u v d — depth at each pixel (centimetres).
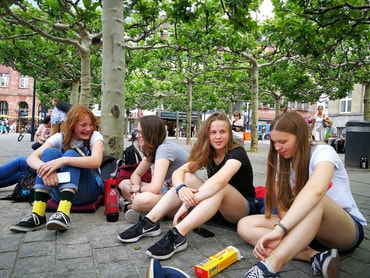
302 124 210
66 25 767
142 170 338
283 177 225
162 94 2562
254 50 1356
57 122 409
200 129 279
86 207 327
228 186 251
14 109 4178
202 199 236
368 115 1172
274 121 219
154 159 324
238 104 3947
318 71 1202
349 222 204
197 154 272
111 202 304
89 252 229
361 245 260
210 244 254
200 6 789
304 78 1404
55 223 249
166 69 1508
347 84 1402
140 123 321
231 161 252
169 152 305
